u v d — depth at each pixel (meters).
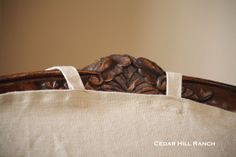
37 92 0.70
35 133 0.69
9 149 0.67
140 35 1.16
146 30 1.16
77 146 0.70
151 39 1.16
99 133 0.72
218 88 0.83
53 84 0.73
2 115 0.68
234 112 0.82
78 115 0.72
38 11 1.12
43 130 0.69
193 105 0.79
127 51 1.14
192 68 1.16
